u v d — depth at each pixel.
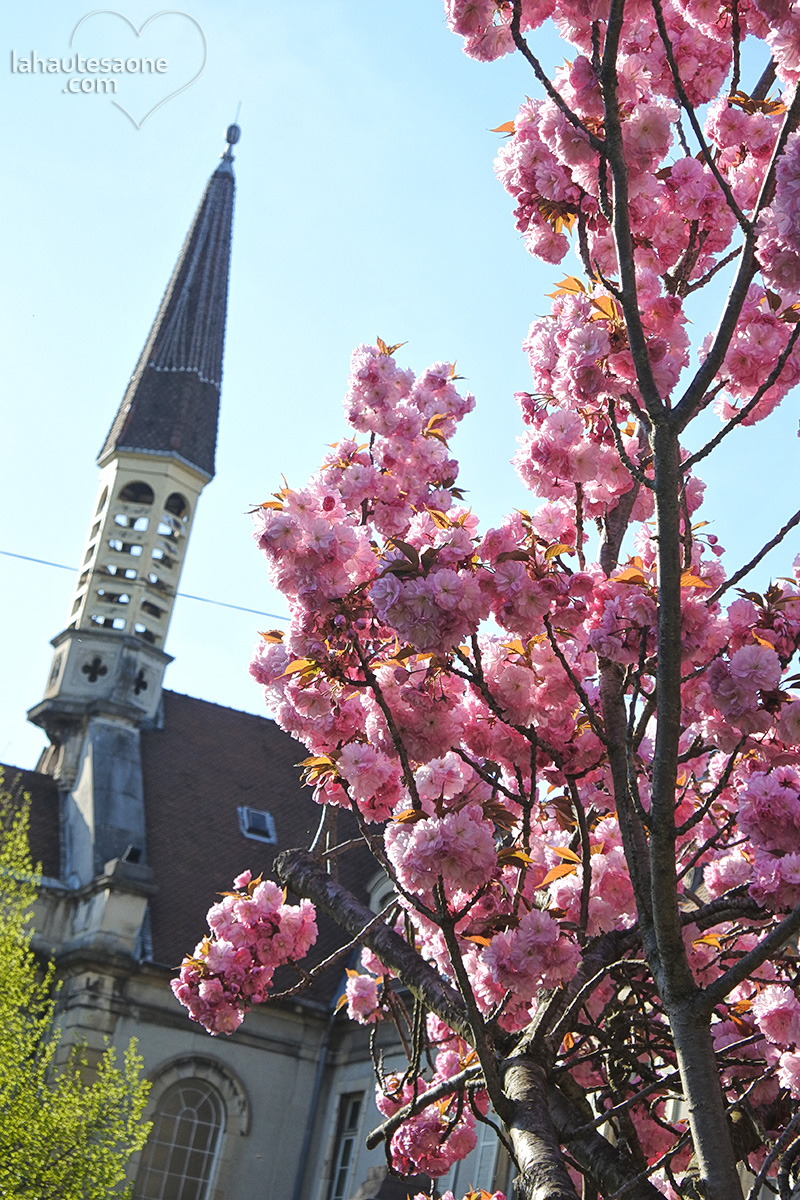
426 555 4.33
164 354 34.31
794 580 4.55
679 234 5.02
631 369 4.31
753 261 3.97
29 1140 18.72
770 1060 5.57
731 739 4.66
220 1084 23.52
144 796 27.20
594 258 5.01
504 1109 4.17
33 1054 22.94
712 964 5.49
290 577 4.76
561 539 4.96
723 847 4.50
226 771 29.05
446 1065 7.09
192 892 25.66
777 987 5.31
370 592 4.28
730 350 4.77
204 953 6.52
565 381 4.45
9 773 27.92
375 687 4.58
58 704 28.83
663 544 3.85
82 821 26.62
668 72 5.19
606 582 4.46
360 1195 12.38
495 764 5.48
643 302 4.61
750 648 4.21
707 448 4.12
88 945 23.44
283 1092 23.88
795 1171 4.40
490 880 4.25
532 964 4.45
